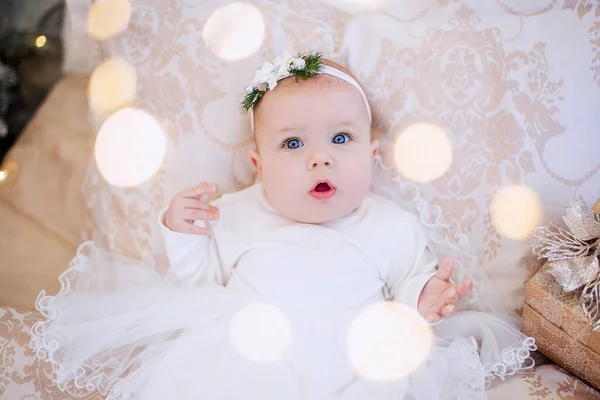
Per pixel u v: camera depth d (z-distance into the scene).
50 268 1.65
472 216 1.50
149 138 1.58
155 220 1.58
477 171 1.50
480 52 1.50
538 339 1.34
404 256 1.47
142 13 1.60
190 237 1.43
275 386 1.18
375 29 1.56
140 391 1.21
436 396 1.19
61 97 1.89
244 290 1.42
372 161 1.51
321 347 1.28
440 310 1.29
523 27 1.49
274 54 1.57
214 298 1.35
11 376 1.31
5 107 1.96
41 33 1.96
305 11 1.60
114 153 1.59
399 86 1.53
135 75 1.60
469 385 1.22
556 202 1.46
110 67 1.61
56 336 1.32
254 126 1.46
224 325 1.31
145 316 1.33
